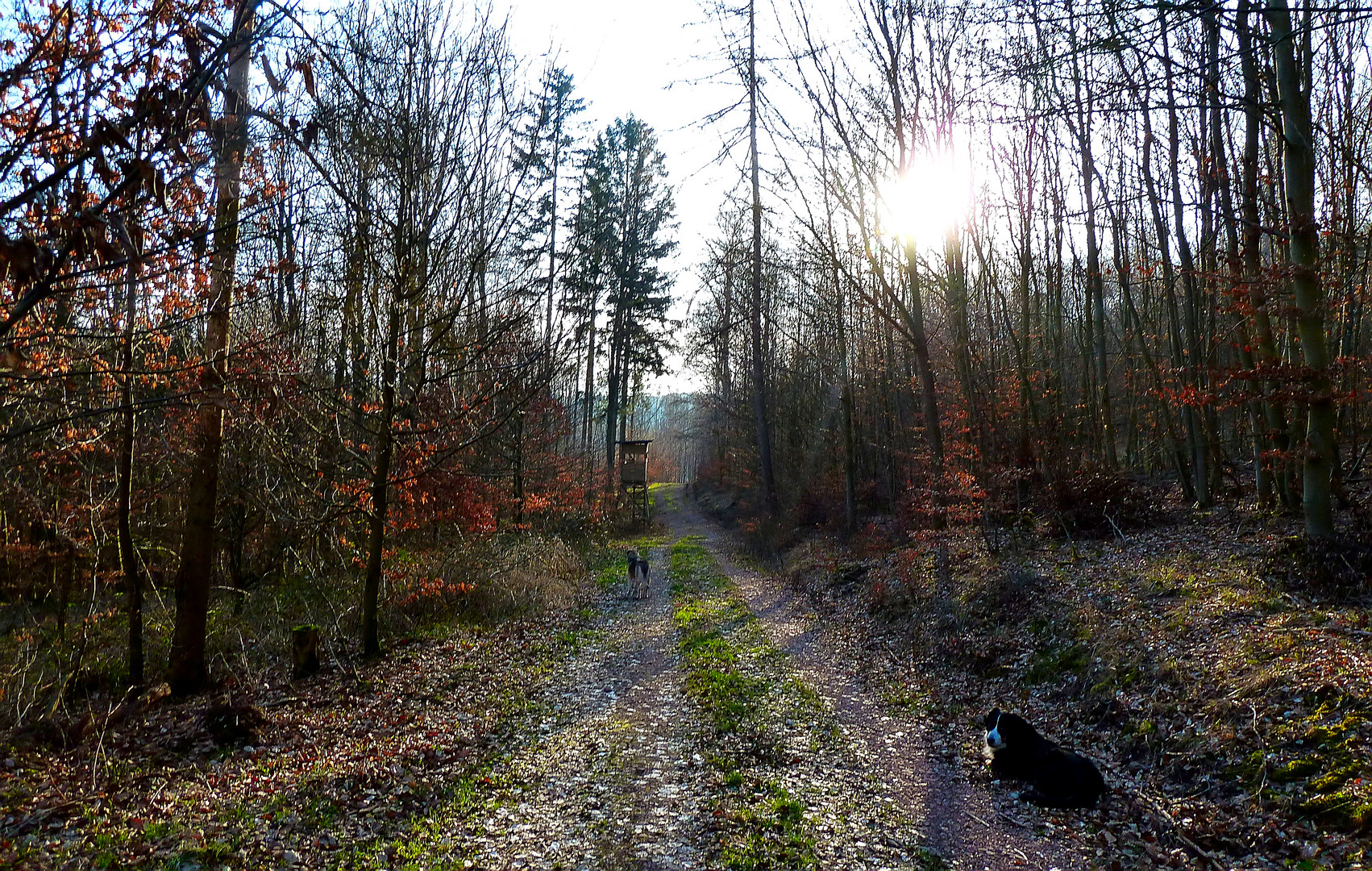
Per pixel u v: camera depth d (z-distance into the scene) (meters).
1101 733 8.01
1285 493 13.45
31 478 10.61
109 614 13.19
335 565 16.77
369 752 7.96
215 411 8.96
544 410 22.30
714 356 41.50
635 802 6.52
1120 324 29.55
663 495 73.44
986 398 18.92
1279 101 10.12
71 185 3.37
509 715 9.34
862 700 9.84
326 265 8.32
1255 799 5.95
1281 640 8.03
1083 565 12.96
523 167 12.28
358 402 11.85
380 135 10.67
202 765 7.94
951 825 6.07
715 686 10.03
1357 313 15.36
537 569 19.16
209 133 3.88
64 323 4.96
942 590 13.82
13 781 7.18
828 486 28.50
